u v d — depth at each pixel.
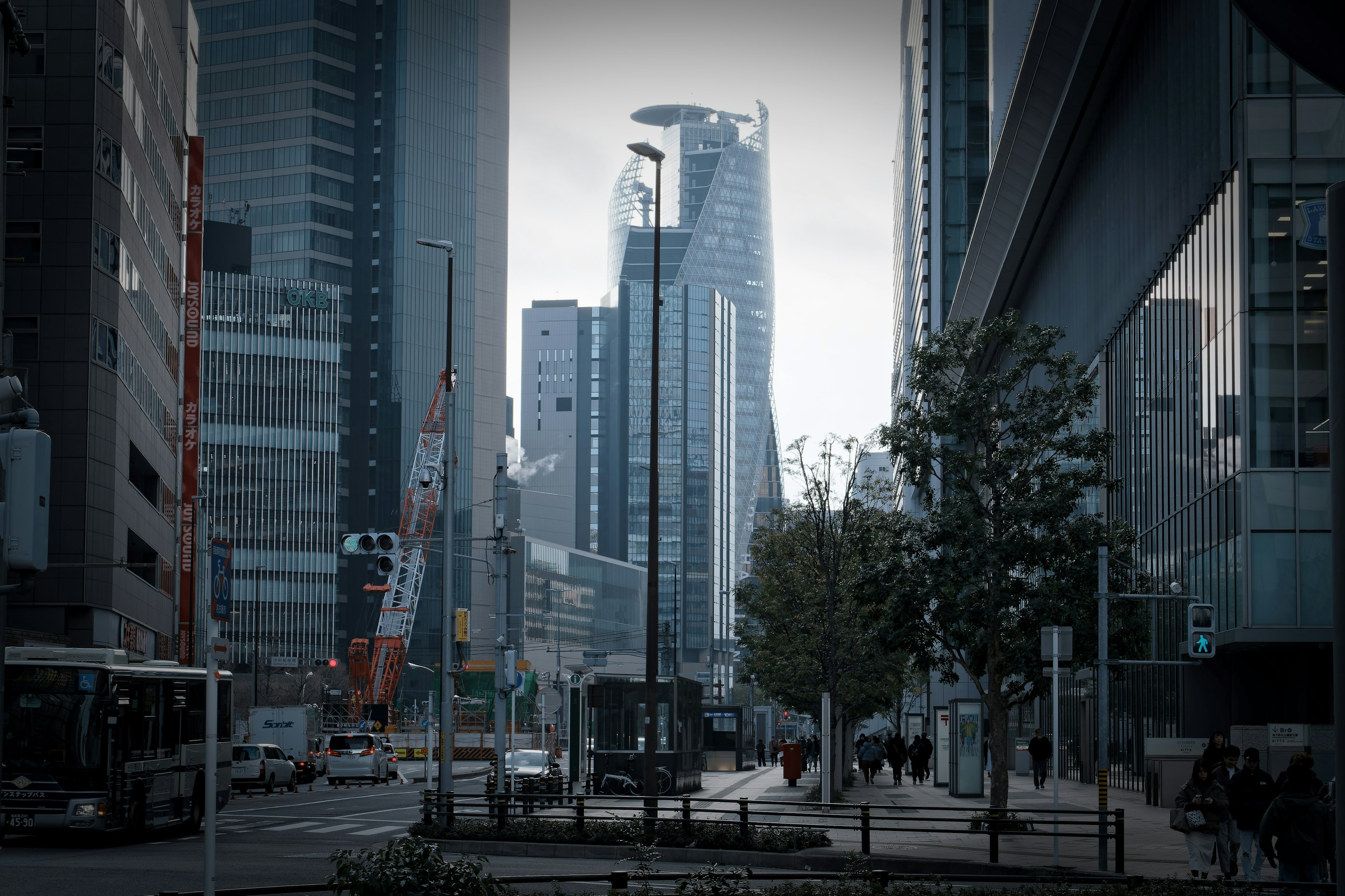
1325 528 38.69
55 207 56.03
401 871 11.38
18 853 25.81
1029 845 27.03
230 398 175.25
